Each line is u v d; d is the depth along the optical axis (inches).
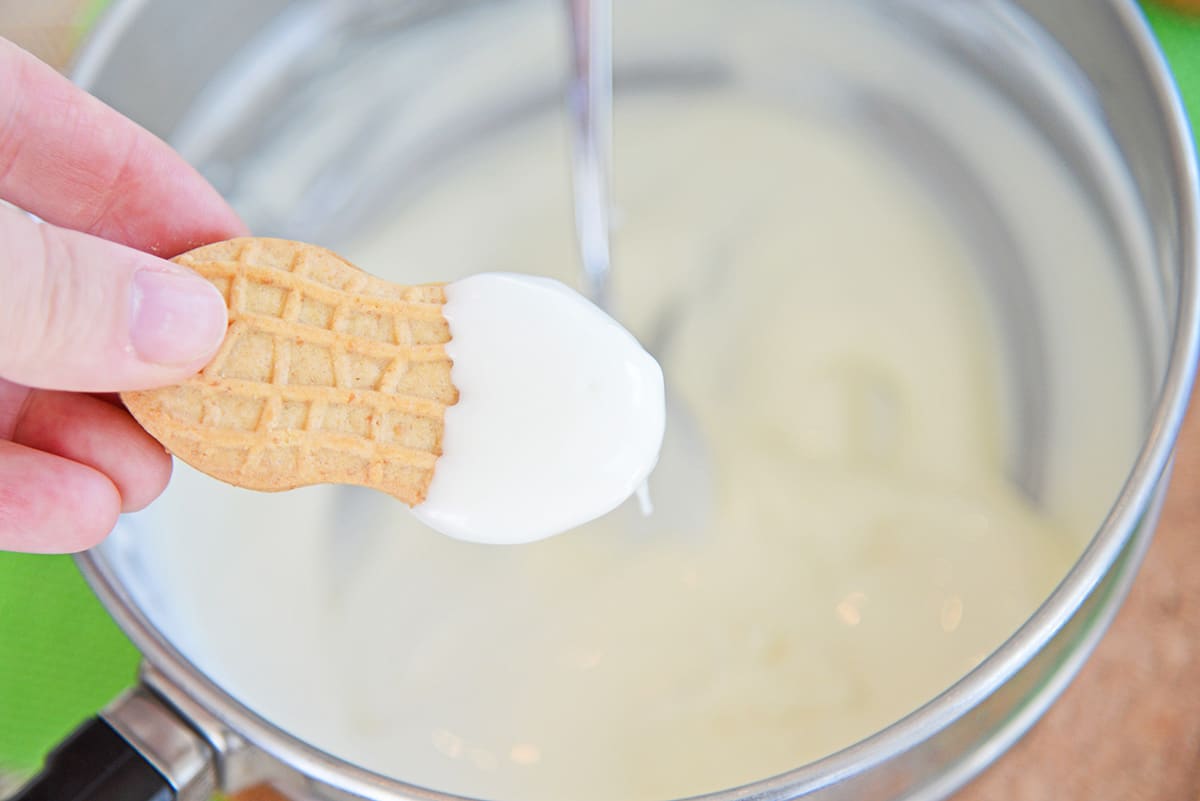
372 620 11.3
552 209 13.2
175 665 8.4
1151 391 9.9
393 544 11.6
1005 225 12.0
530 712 10.6
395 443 8.1
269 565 11.6
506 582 11.2
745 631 10.7
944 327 12.0
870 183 12.8
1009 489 11.2
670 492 11.2
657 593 11.0
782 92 13.2
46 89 9.2
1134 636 10.0
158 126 11.8
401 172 13.5
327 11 12.4
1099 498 10.6
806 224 12.7
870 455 11.5
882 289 12.2
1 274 7.7
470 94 13.5
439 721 10.7
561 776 10.3
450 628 11.1
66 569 11.1
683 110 13.4
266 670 10.9
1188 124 9.3
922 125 12.6
